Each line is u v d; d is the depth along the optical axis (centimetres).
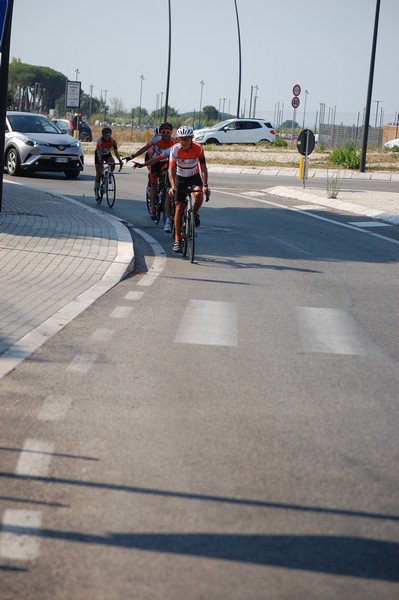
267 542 519
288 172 4550
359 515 562
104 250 1702
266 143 7081
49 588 461
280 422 754
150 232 2147
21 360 919
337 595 461
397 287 1507
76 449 669
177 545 512
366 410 797
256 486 606
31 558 492
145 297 1315
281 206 2908
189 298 1323
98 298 1283
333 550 511
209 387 854
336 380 897
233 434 716
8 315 1121
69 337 1034
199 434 714
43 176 3647
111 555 498
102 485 599
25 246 1700
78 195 2925
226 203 2923
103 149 2622
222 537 524
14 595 453
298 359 980
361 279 1576
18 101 11188
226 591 462
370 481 623
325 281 1538
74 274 1453
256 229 2264
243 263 1708
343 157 5106
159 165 2277
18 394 807
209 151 6028
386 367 959
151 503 571
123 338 1045
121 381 863
